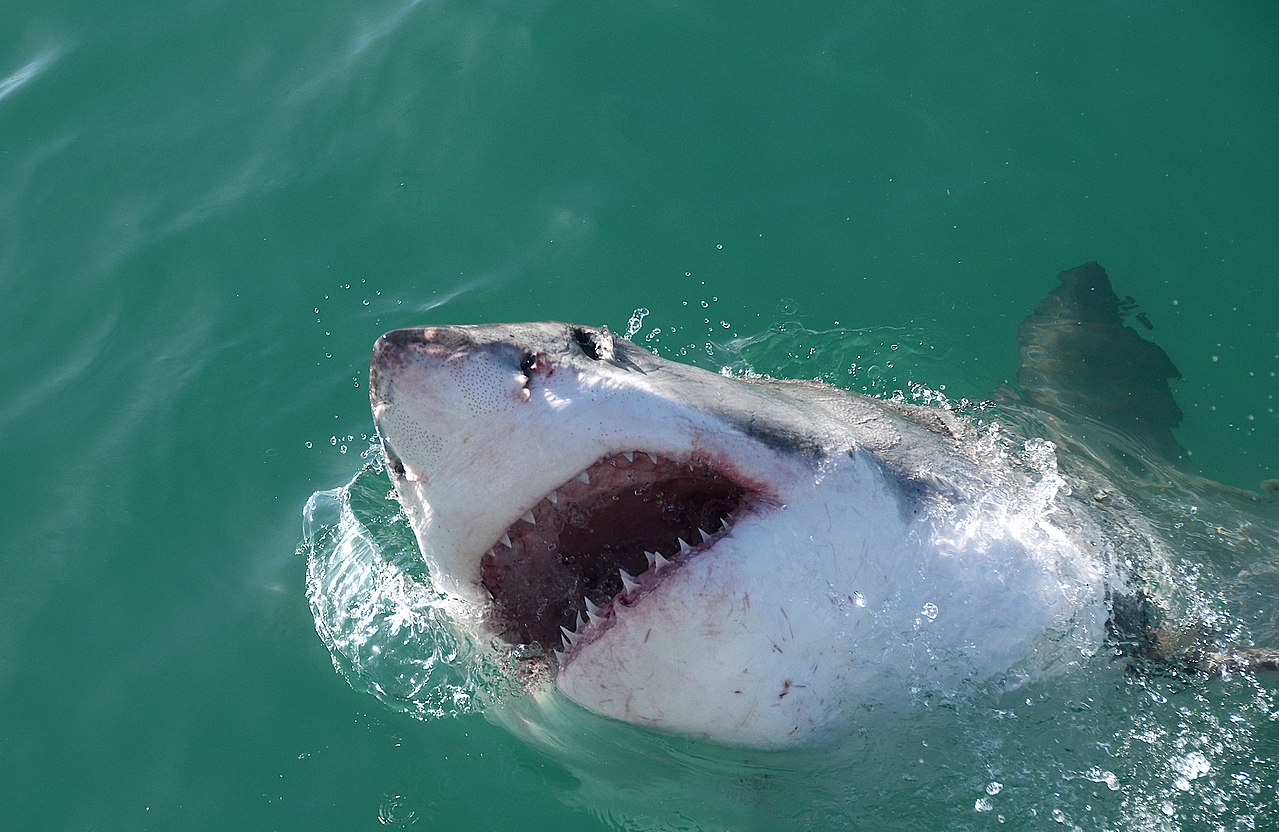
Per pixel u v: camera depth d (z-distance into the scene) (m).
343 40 6.92
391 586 4.40
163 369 5.54
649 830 3.68
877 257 5.78
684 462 3.07
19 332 5.82
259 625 4.47
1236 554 4.12
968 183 5.99
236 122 6.61
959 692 3.32
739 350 5.50
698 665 3.00
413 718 4.08
